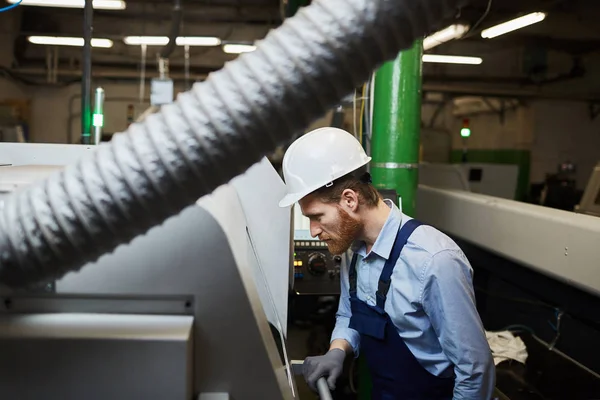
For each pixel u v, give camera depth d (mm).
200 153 547
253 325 646
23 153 1271
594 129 7371
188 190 565
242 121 548
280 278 1245
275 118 561
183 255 631
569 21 5906
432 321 1218
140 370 599
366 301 1357
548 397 1738
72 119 7105
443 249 1197
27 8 6328
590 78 6594
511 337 2082
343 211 1227
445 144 7773
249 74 550
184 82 6902
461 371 1185
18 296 629
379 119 1994
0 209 576
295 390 899
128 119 7051
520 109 7484
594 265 1814
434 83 7215
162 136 546
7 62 6570
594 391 1766
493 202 2648
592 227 1833
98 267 625
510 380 1847
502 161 7645
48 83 6945
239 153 566
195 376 649
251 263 936
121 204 546
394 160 1996
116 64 6812
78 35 6516
